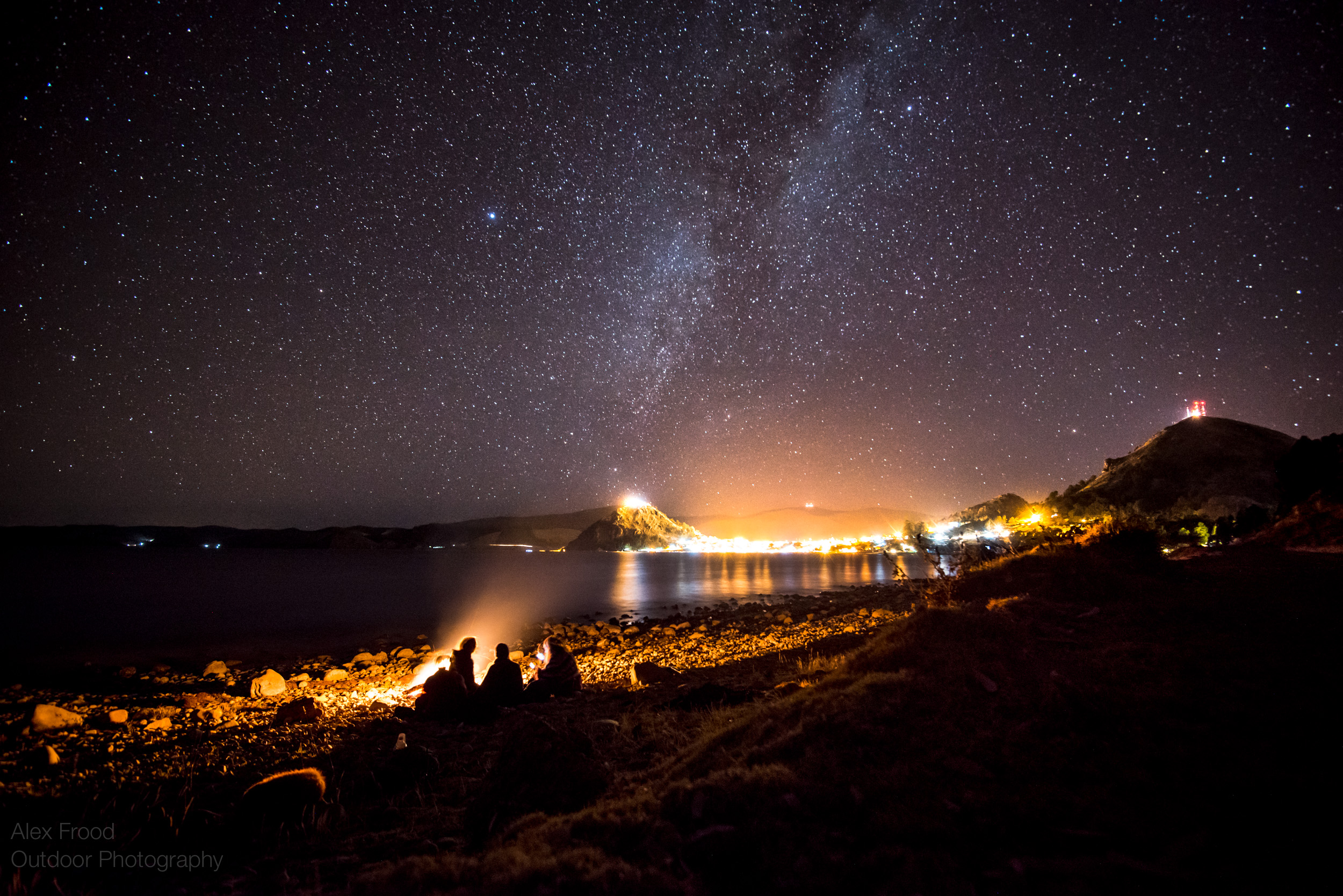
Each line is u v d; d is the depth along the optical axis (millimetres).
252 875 4441
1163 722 4480
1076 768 4051
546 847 3900
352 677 15336
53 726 9891
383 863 4414
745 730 5543
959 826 3594
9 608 36719
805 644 14414
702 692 8586
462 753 7602
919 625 6715
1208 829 3297
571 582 59875
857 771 4230
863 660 6449
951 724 4766
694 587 52312
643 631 23812
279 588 51219
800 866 3355
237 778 6824
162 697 13445
